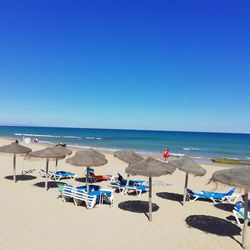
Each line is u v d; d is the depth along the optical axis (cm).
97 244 801
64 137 8512
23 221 945
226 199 1327
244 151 4800
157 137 9875
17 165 2125
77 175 1820
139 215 1063
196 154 4175
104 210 1098
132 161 1432
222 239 883
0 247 752
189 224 999
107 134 12238
